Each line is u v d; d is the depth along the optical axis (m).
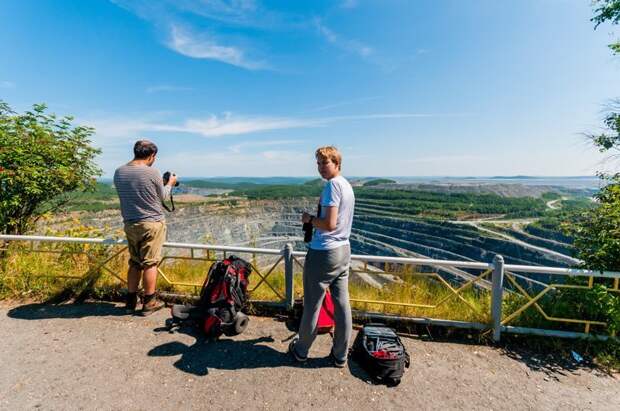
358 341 3.18
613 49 4.86
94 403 2.46
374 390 2.72
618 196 4.05
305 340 2.98
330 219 2.64
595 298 3.42
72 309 4.09
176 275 5.05
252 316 4.08
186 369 2.92
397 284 4.66
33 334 3.46
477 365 3.19
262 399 2.56
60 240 4.37
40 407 2.40
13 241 5.00
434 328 3.84
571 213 4.39
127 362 3.00
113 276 4.83
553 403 2.67
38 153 6.34
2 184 5.98
